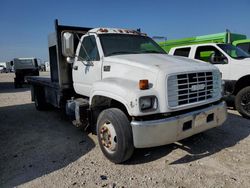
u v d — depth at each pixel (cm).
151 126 353
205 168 382
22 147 498
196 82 398
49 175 374
